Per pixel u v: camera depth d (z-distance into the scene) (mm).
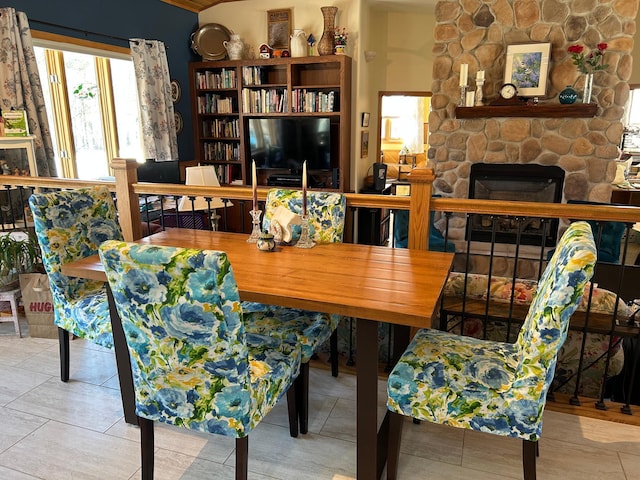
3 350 2844
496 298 2441
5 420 2178
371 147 6984
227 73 6355
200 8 6516
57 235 2352
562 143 4996
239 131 6461
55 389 2436
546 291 1468
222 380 1462
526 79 4980
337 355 2547
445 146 5449
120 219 2992
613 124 4801
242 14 6375
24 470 1871
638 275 2793
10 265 2959
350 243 2594
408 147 9797
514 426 1520
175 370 1479
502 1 4973
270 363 1732
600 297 2355
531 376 1465
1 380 2512
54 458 1940
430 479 1837
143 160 5789
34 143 4125
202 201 3434
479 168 5297
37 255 3102
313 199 2537
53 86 5695
